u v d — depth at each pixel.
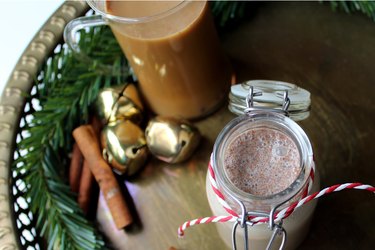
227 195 0.28
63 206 0.37
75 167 0.40
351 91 0.39
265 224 0.29
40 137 0.39
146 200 0.39
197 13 0.34
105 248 0.36
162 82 0.37
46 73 0.40
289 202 0.27
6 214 0.36
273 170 0.28
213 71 0.38
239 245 0.33
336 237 0.35
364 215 0.35
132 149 0.37
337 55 0.40
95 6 0.35
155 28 0.33
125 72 0.41
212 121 0.41
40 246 0.37
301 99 0.29
